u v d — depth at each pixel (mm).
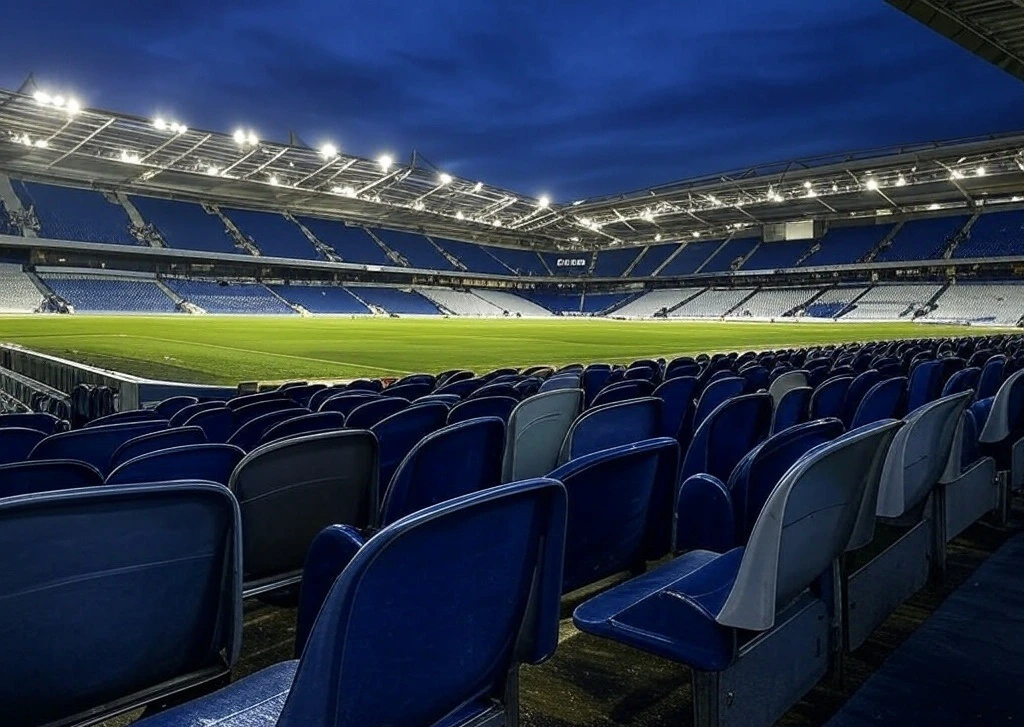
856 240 58656
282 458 2453
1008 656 2578
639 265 71500
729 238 68312
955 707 2264
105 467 4734
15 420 6547
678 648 1818
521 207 60812
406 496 2434
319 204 58875
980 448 3957
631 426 3467
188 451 2996
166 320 38688
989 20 10914
